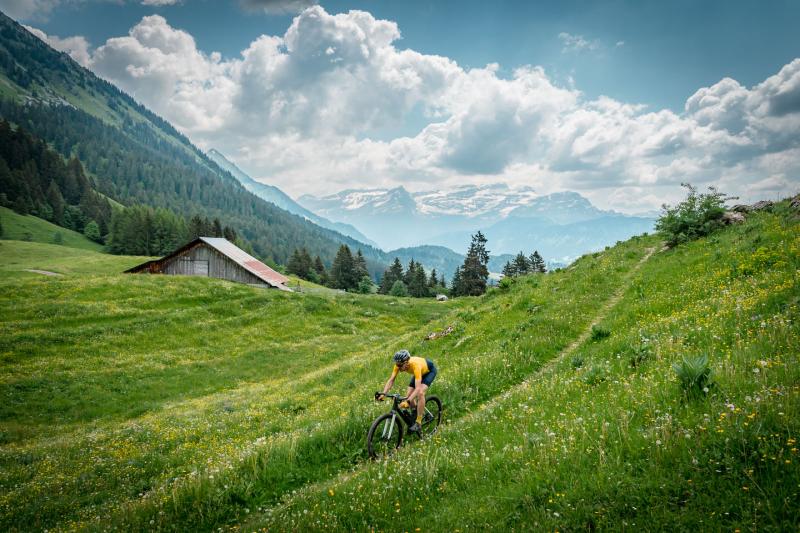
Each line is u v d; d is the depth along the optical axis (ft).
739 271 50.16
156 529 24.00
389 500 20.93
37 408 80.53
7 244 354.54
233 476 27.78
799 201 79.71
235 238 554.46
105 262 282.15
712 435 17.11
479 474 21.43
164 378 99.30
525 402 32.53
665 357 31.01
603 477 17.31
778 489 13.73
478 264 389.19
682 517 14.14
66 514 32.32
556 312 64.69
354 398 54.60
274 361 116.06
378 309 182.80
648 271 75.72
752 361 23.03
